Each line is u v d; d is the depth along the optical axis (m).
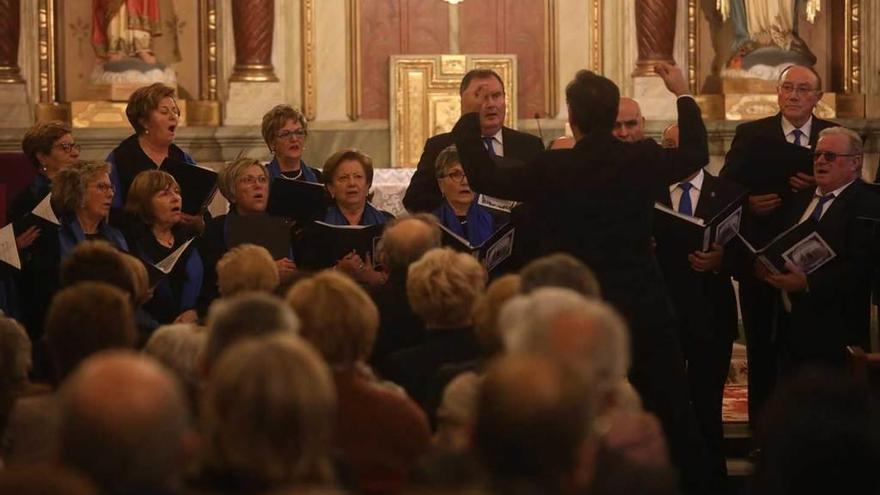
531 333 6.37
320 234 12.23
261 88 21.47
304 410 5.23
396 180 20.27
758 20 21.47
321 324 7.23
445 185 12.87
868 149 21.48
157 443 4.77
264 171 13.18
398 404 7.27
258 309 6.85
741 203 12.17
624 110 12.82
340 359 7.26
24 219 12.71
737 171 13.43
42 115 21.27
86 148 20.36
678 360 10.52
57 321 7.51
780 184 13.20
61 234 12.59
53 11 21.42
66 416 4.77
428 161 13.45
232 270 9.30
